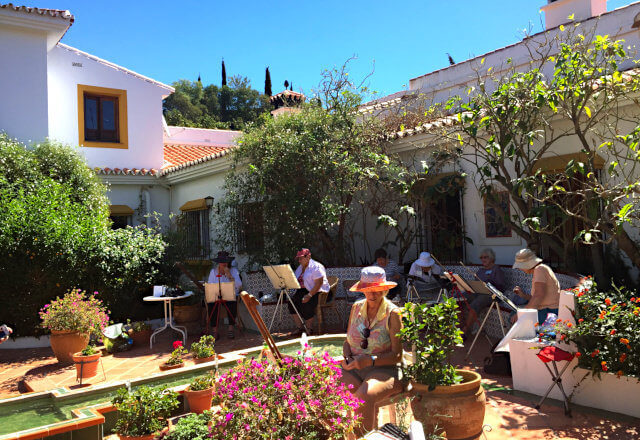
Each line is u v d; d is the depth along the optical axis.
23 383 7.25
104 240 10.39
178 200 16.27
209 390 4.88
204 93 55.19
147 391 4.50
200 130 20.98
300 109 11.45
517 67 13.16
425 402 3.67
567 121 8.11
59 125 15.39
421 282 8.95
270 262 10.49
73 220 10.12
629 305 4.95
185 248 12.28
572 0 13.19
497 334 7.75
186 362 7.44
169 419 4.57
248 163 11.37
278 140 10.43
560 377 4.96
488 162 8.55
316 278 8.71
